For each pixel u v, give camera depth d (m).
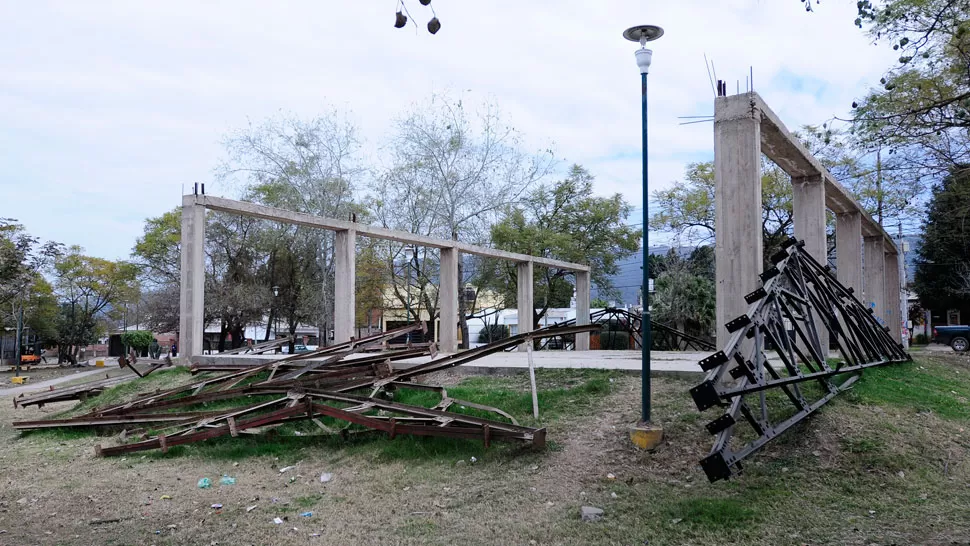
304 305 33.66
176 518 6.65
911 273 41.72
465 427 8.40
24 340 44.44
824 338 13.02
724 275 9.58
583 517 6.16
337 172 30.61
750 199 9.45
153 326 40.16
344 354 12.30
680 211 31.78
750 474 6.94
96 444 10.33
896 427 7.87
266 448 9.29
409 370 11.14
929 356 16.25
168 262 39.56
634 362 12.38
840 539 5.46
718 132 9.77
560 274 31.31
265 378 13.02
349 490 7.39
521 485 7.14
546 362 12.73
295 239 32.88
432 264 30.89
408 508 6.70
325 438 9.41
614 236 32.81
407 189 29.31
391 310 40.81
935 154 10.41
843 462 7.07
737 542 5.49
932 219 31.17
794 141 11.47
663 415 8.61
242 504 7.06
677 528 5.82
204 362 14.24
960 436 7.89
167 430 10.67
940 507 6.08
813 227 13.25
